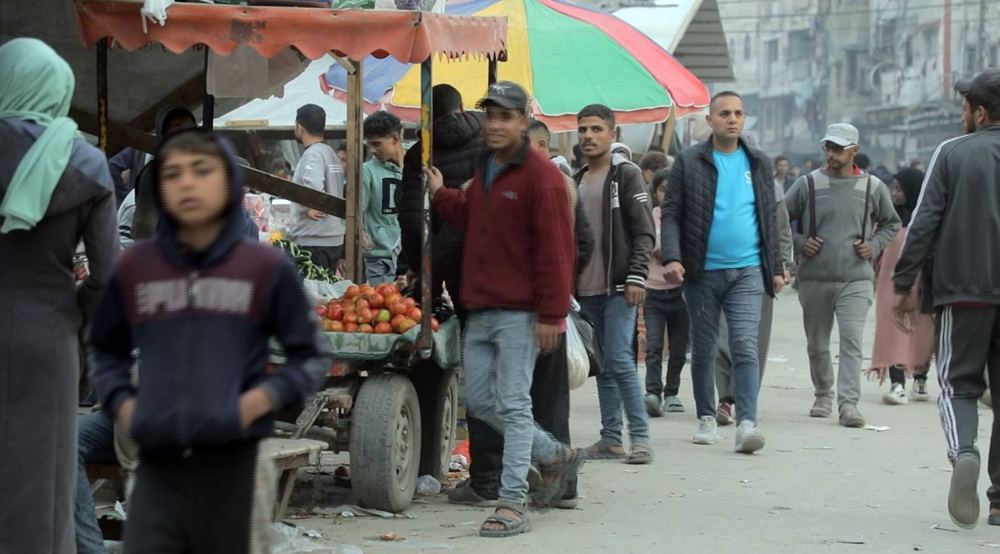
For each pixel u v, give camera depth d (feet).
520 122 29.04
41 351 20.81
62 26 37.83
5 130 20.49
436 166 33.50
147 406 16.66
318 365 17.17
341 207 39.58
